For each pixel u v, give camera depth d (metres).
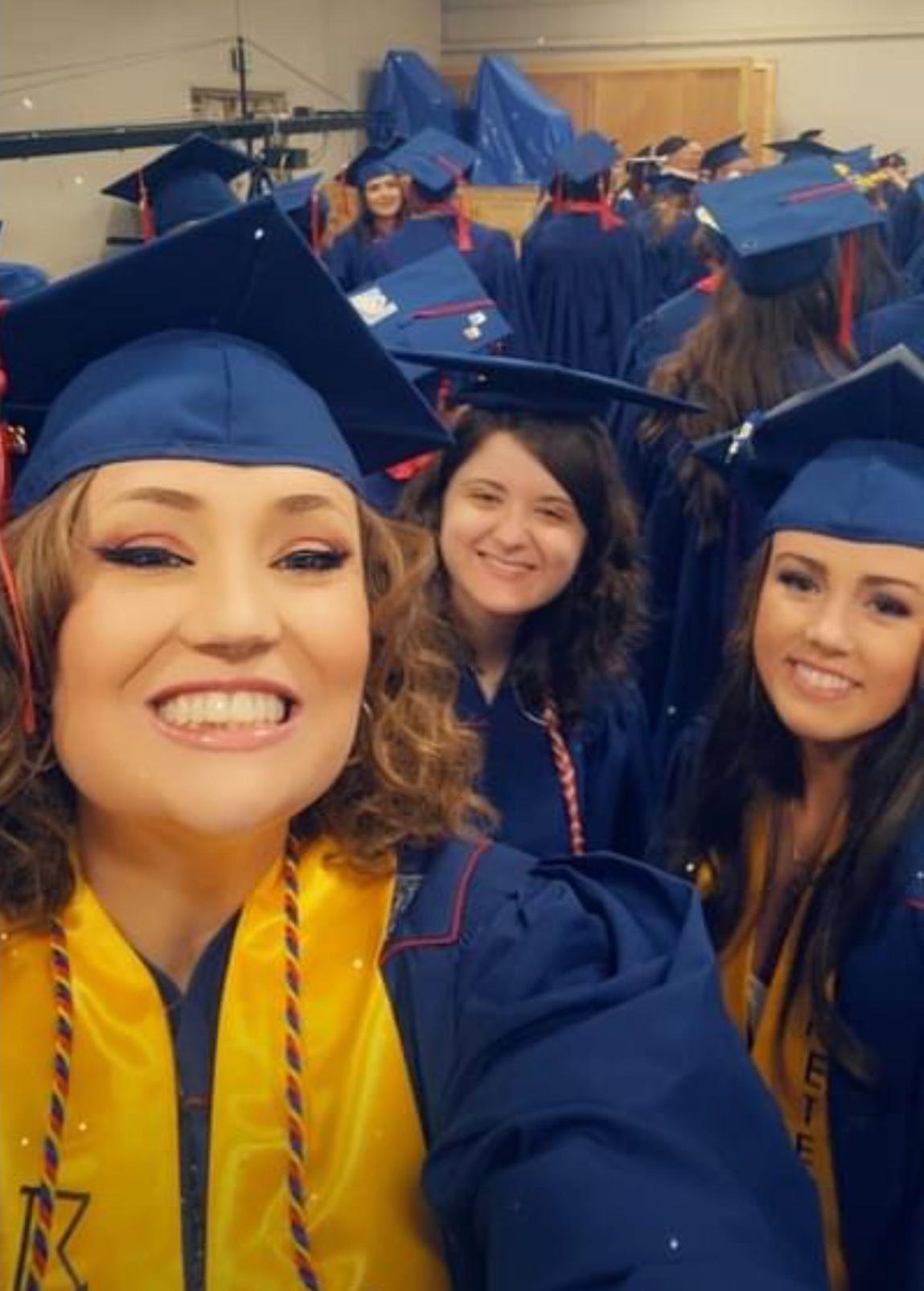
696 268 7.98
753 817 1.77
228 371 0.97
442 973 1.00
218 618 0.88
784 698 1.69
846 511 1.70
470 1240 0.94
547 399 2.25
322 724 0.93
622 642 2.29
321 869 1.03
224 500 0.91
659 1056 0.93
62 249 9.92
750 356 3.07
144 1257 0.94
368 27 12.98
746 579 1.88
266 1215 0.94
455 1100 0.97
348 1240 0.95
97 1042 0.97
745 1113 0.94
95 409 0.94
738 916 1.75
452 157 7.63
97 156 9.96
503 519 2.18
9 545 0.95
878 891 1.57
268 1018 0.98
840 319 3.14
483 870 1.07
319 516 0.94
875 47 13.36
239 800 0.90
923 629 1.65
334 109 12.57
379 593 1.06
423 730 1.08
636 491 3.28
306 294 1.01
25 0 9.51
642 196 10.08
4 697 0.95
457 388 2.96
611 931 1.03
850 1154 1.56
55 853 0.99
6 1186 0.94
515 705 2.23
